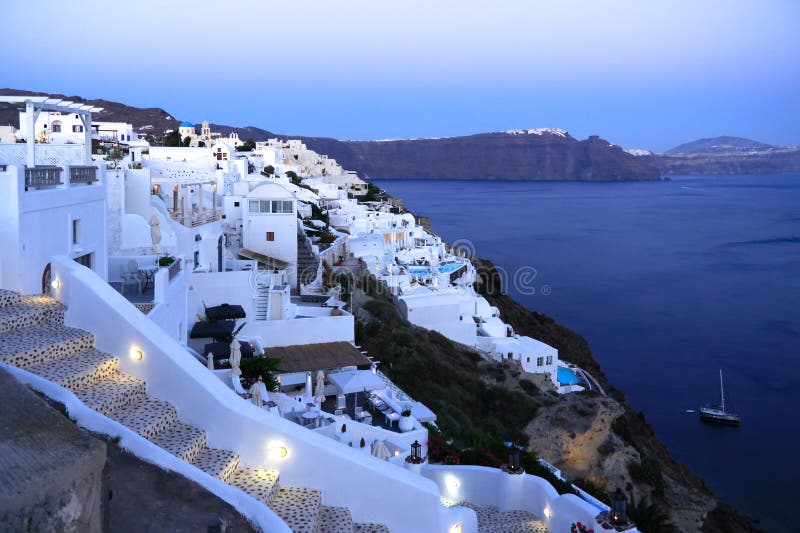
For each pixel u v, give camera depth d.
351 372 30.02
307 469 14.78
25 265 15.47
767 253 188.50
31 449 7.91
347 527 13.63
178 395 14.71
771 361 88.88
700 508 41.59
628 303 124.00
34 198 15.86
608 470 41.69
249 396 20.95
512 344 65.44
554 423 42.53
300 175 134.75
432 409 38.47
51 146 26.39
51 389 11.62
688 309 120.06
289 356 34.41
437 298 66.75
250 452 14.58
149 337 14.77
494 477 20.47
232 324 31.66
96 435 11.38
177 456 13.09
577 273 153.12
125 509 10.27
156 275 22.05
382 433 23.47
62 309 15.05
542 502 19.47
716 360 89.38
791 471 55.91
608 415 43.34
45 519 7.46
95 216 20.19
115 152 51.19
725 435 63.97
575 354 84.31
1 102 19.16
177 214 39.91
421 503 15.32
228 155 94.94
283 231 52.22
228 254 47.47
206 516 10.53
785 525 46.56
